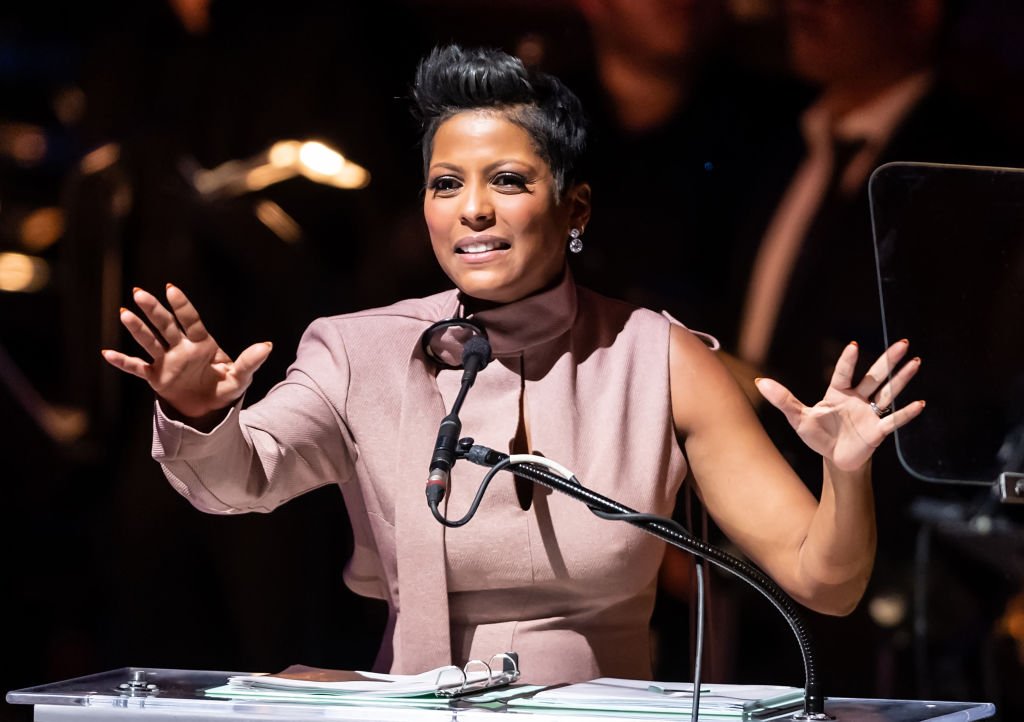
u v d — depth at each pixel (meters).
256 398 14.82
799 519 7.50
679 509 8.50
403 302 8.16
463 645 7.46
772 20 13.52
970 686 11.98
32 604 16.89
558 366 7.71
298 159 14.84
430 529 7.41
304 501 14.55
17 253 18.06
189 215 14.87
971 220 6.63
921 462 6.56
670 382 7.80
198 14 15.19
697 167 13.66
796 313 12.57
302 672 6.83
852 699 6.52
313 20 15.20
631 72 13.99
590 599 7.45
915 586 12.16
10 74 18.75
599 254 13.63
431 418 7.59
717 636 12.41
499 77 7.55
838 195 12.64
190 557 14.52
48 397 17.66
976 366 6.59
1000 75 12.48
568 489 6.34
